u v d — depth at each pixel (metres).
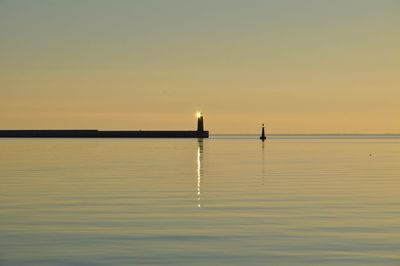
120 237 26.38
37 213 33.47
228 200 39.28
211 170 67.00
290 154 111.19
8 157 97.94
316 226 29.00
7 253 23.27
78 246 24.50
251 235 26.78
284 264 21.61
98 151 122.25
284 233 27.20
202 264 21.64
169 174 61.00
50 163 81.12
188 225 29.41
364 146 172.00
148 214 33.09
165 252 23.48
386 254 23.03
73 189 46.38
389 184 50.16
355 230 27.91
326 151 128.88
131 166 74.38
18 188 47.12
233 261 22.08
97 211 34.28
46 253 23.27
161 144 176.38
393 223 29.80
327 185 49.28
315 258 22.44
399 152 124.06
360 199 39.69
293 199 39.72
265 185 49.31
